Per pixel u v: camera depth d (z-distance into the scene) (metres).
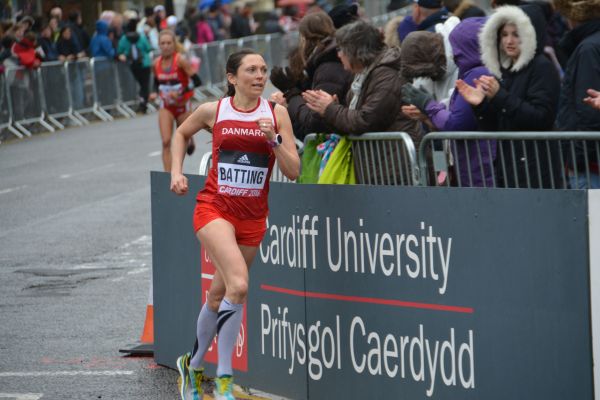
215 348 14.32
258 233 12.75
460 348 10.95
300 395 12.88
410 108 13.91
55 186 34.16
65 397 13.97
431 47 14.55
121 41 58.22
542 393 10.23
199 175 14.15
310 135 14.82
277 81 16.52
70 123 54.09
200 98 64.56
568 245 9.91
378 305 11.77
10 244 25.30
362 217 11.84
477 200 10.65
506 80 13.56
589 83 13.32
